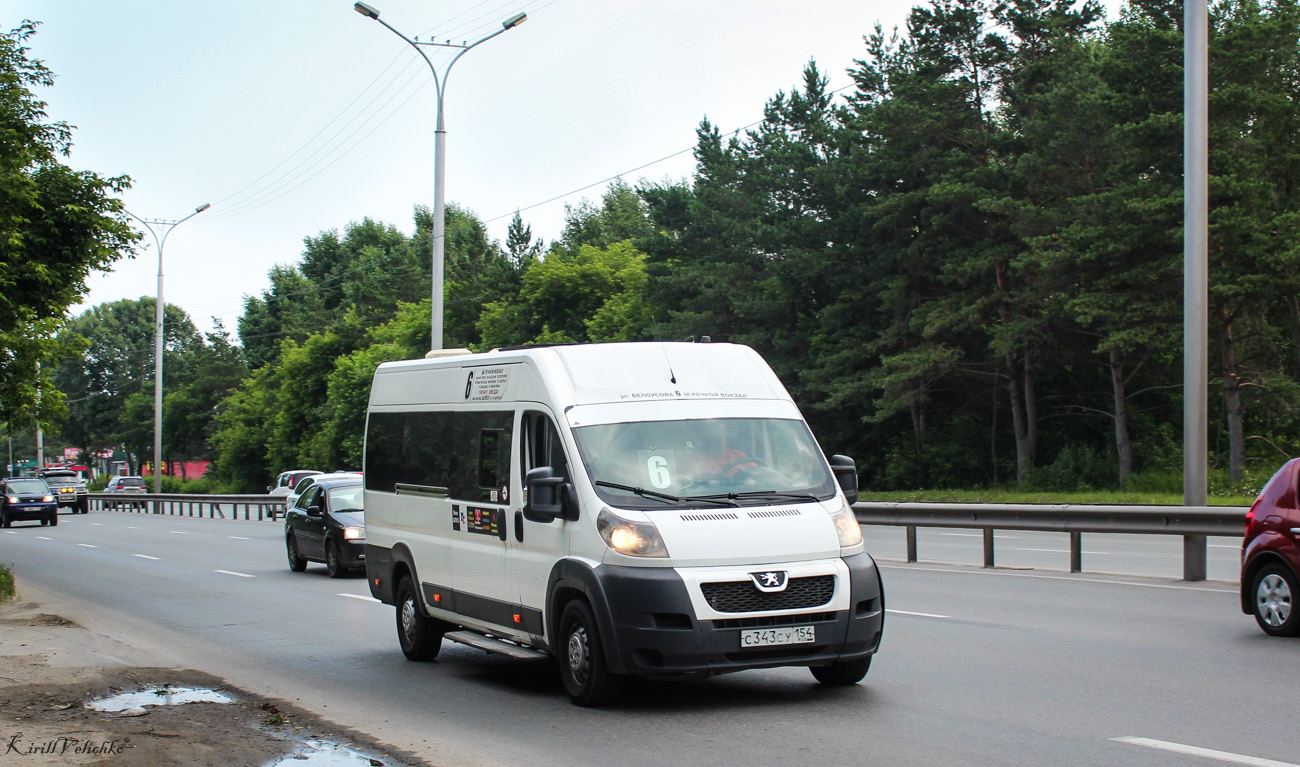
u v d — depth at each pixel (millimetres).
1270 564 10484
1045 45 40188
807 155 47719
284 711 8422
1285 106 36000
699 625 7488
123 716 8211
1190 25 15484
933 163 40781
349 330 89375
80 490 59781
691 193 54938
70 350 18344
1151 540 22109
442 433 10320
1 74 17922
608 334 60438
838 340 45844
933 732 7133
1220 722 7199
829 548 7918
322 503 20203
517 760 6797
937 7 41000
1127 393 45656
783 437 8695
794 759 6578
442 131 29500
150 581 19984
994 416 44938
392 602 11227
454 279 92625
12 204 17891
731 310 50156
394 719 8109
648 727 7535
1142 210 33500
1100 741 6781
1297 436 40938
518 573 8844
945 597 13898
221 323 126875
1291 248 32688
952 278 40219
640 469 8219
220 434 98188
